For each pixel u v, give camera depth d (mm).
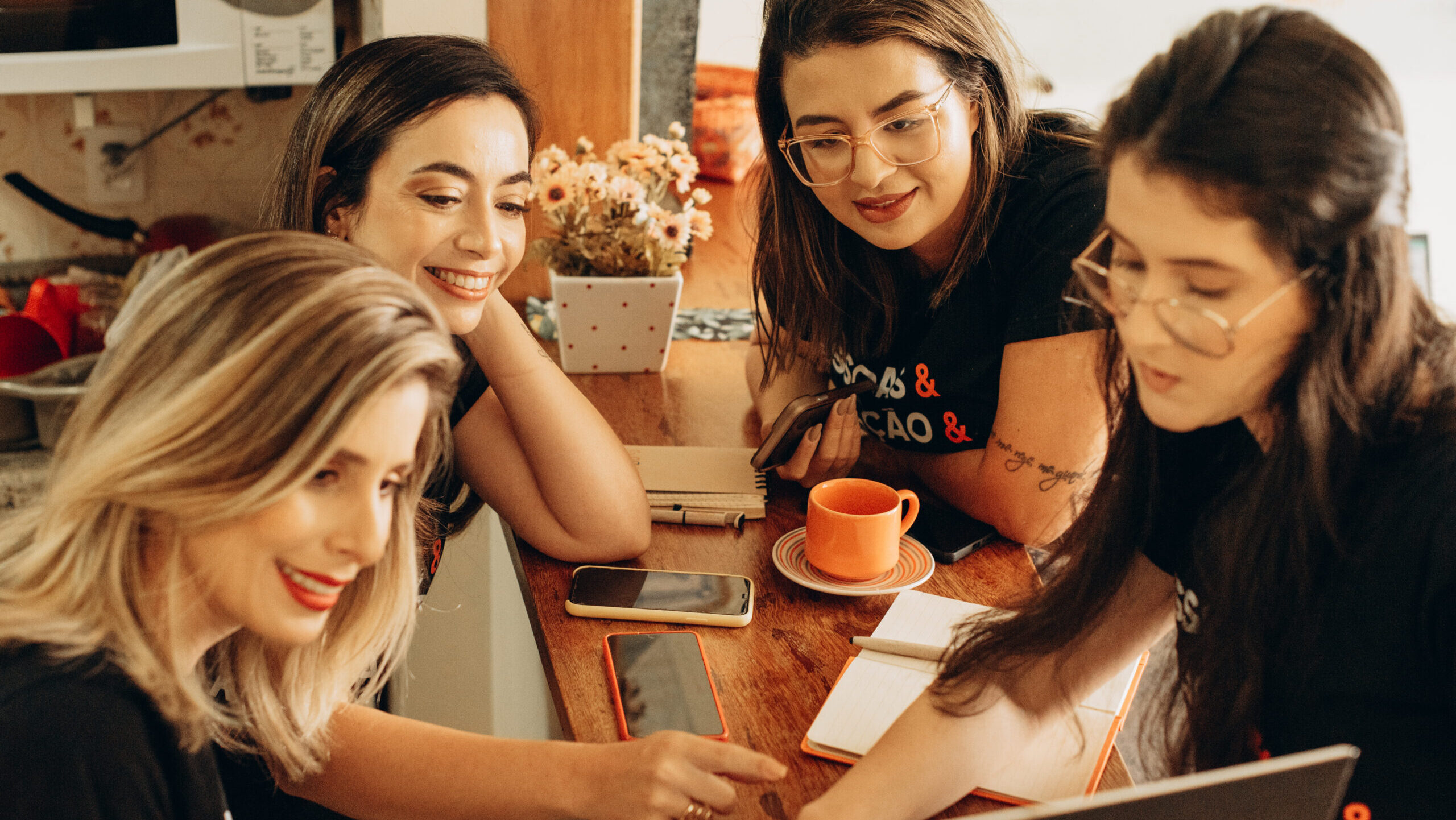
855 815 789
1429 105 3094
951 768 818
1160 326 628
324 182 1090
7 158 2215
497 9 1938
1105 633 862
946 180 1176
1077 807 588
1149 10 2697
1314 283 597
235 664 854
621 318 1723
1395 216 583
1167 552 826
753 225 2256
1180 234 604
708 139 3027
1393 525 614
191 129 2305
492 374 1234
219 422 631
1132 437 814
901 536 1232
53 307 2062
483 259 1114
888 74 1109
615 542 1204
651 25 2348
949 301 1307
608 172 1801
